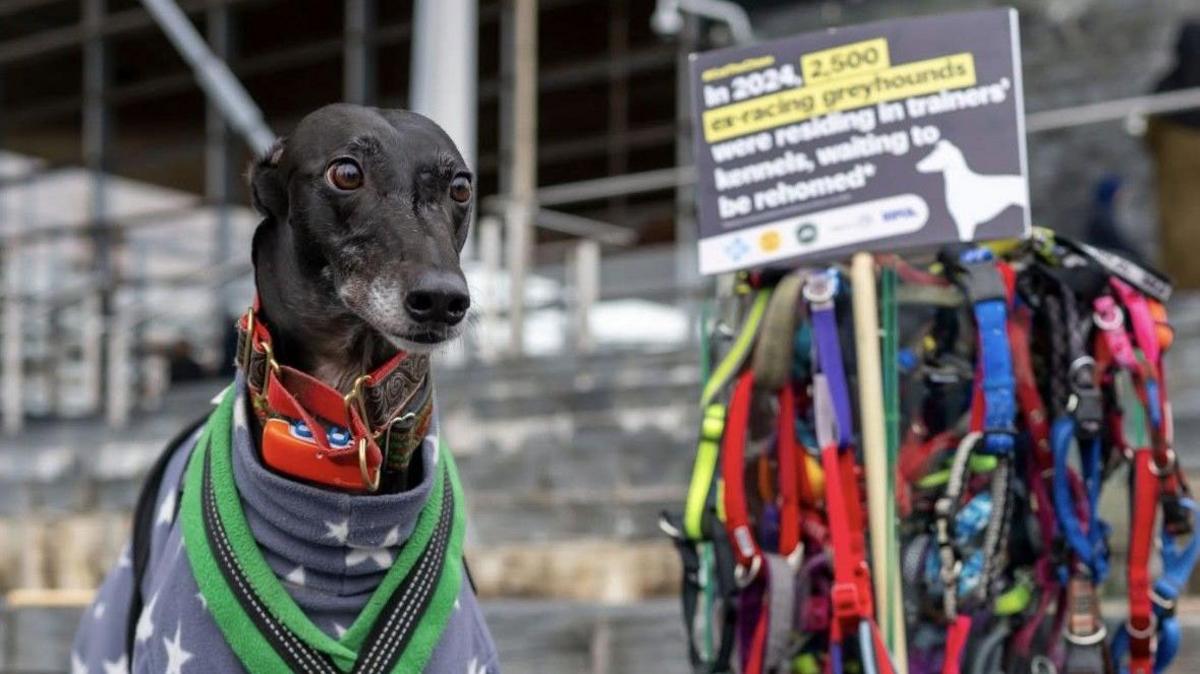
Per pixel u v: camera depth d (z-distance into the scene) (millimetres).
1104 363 2664
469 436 6496
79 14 12516
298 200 1959
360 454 1971
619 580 4480
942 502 2604
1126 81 9047
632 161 11727
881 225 2764
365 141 1943
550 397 6426
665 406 6129
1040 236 2711
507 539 4930
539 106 11812
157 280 10367
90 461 7547
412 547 2059
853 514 2639
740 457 2660
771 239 2826
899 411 2711
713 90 2916
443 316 1883
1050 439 2652
